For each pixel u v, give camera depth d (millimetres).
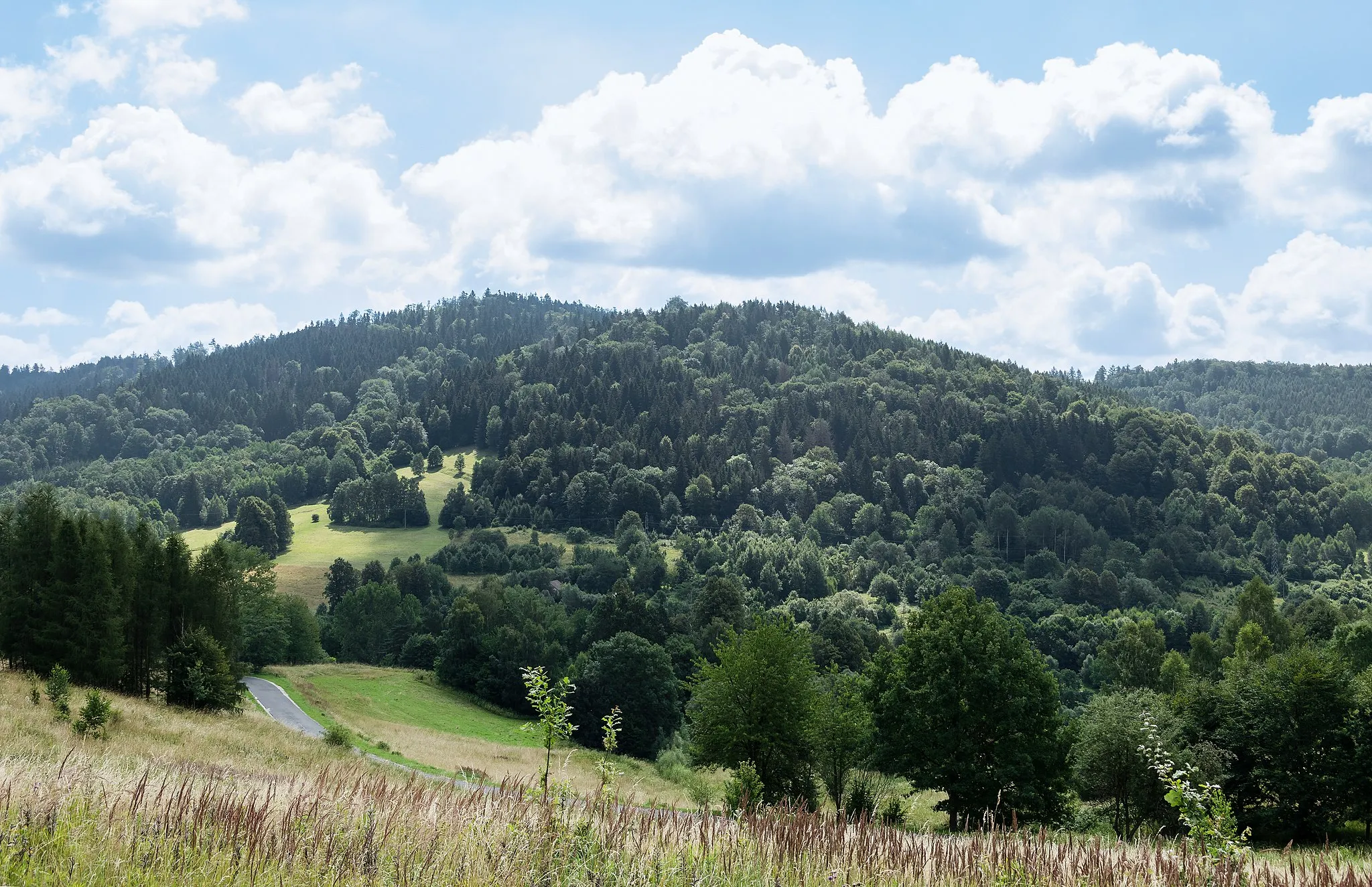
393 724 61125
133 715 35406
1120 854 7176
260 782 8562
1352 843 34000
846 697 43656
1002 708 33625
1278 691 37812
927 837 7797
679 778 46875
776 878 6348
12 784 6496
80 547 51688
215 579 61594
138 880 5289
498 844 6273
